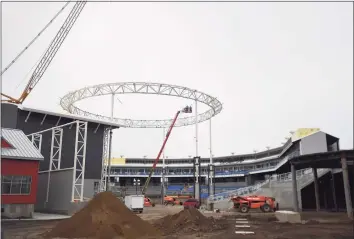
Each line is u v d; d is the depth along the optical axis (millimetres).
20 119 50094
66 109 84062
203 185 111438
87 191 55281
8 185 30859
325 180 45156
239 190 55312
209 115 91250
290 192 45250
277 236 19703
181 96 83188
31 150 33625
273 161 105375
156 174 121938
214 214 40062
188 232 21781
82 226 19047
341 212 37719
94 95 80875
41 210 41375
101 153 58656
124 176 121562
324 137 52812
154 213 45250
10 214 30516
